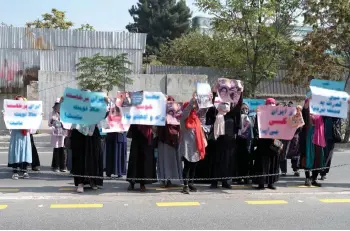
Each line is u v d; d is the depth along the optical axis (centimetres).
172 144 892
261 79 2573
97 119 837
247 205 775
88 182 875
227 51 2719
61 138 1119
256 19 2433
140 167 874
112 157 1005
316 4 2066
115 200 799
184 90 2448
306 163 946
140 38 2672
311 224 660
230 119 897
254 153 941
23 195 827
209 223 657
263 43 2497
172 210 732
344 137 2098
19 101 996
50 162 1326
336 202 807
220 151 901
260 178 905
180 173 911
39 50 2572
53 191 871
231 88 878
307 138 947
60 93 2395
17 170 1022
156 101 857
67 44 2605
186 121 843
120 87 2355
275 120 891
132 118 846
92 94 838
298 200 820
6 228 618
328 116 956
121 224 646
